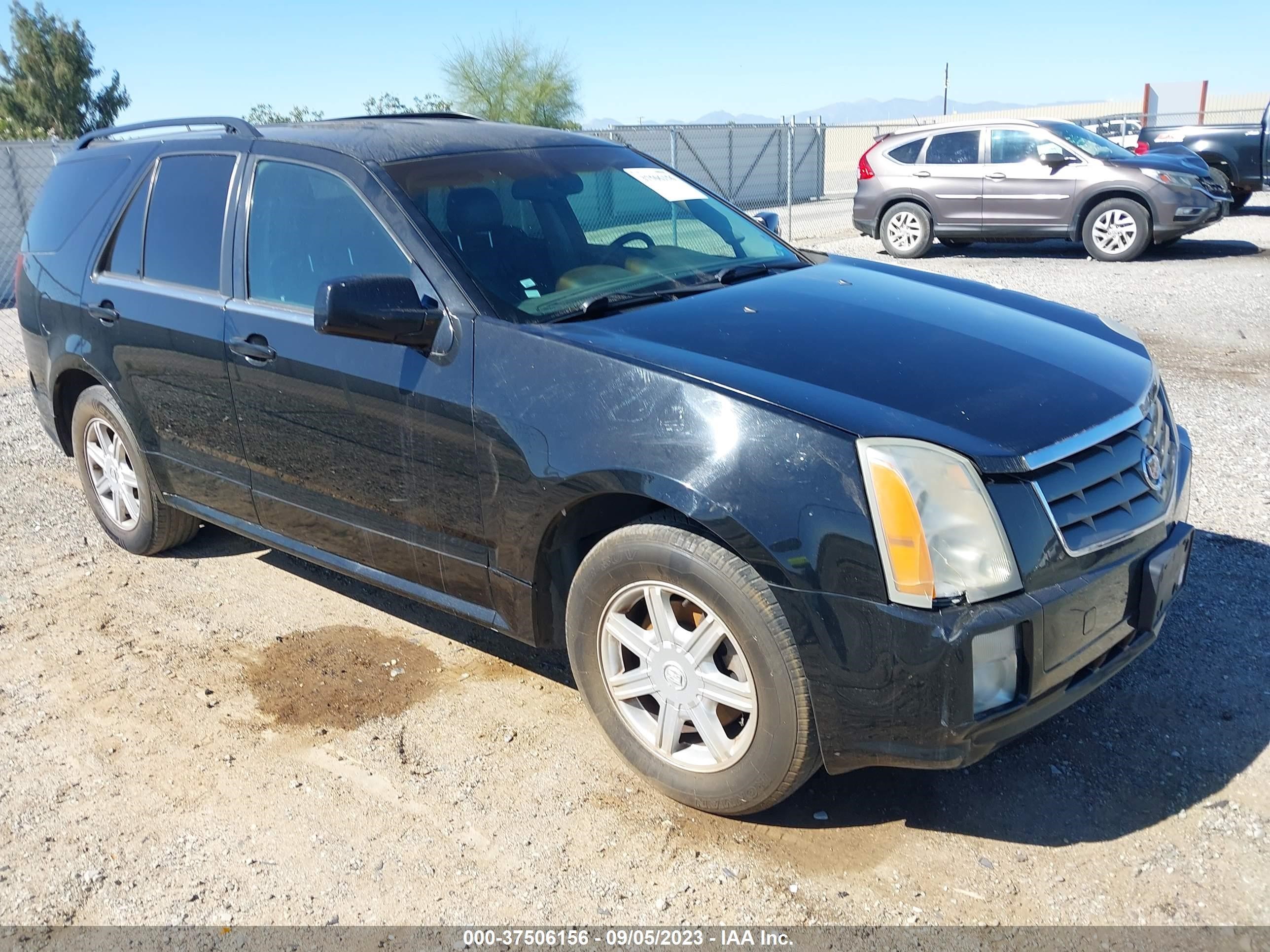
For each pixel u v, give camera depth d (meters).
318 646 4.09
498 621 3.34
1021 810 2.91
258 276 3.88
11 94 40.16
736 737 2.89
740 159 26.39
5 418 7.92
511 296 3.29
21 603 4.57
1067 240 13.41
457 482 3.25
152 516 4.76
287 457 3.83
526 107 30.19
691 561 2.73
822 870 2.73
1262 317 9.05
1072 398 2.88
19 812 3.14
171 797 3.18
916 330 3.22
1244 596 4.00
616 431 2.83
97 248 4.62
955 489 2.50
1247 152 16.97
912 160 14.09
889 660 2.49
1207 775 3.00
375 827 3.00
